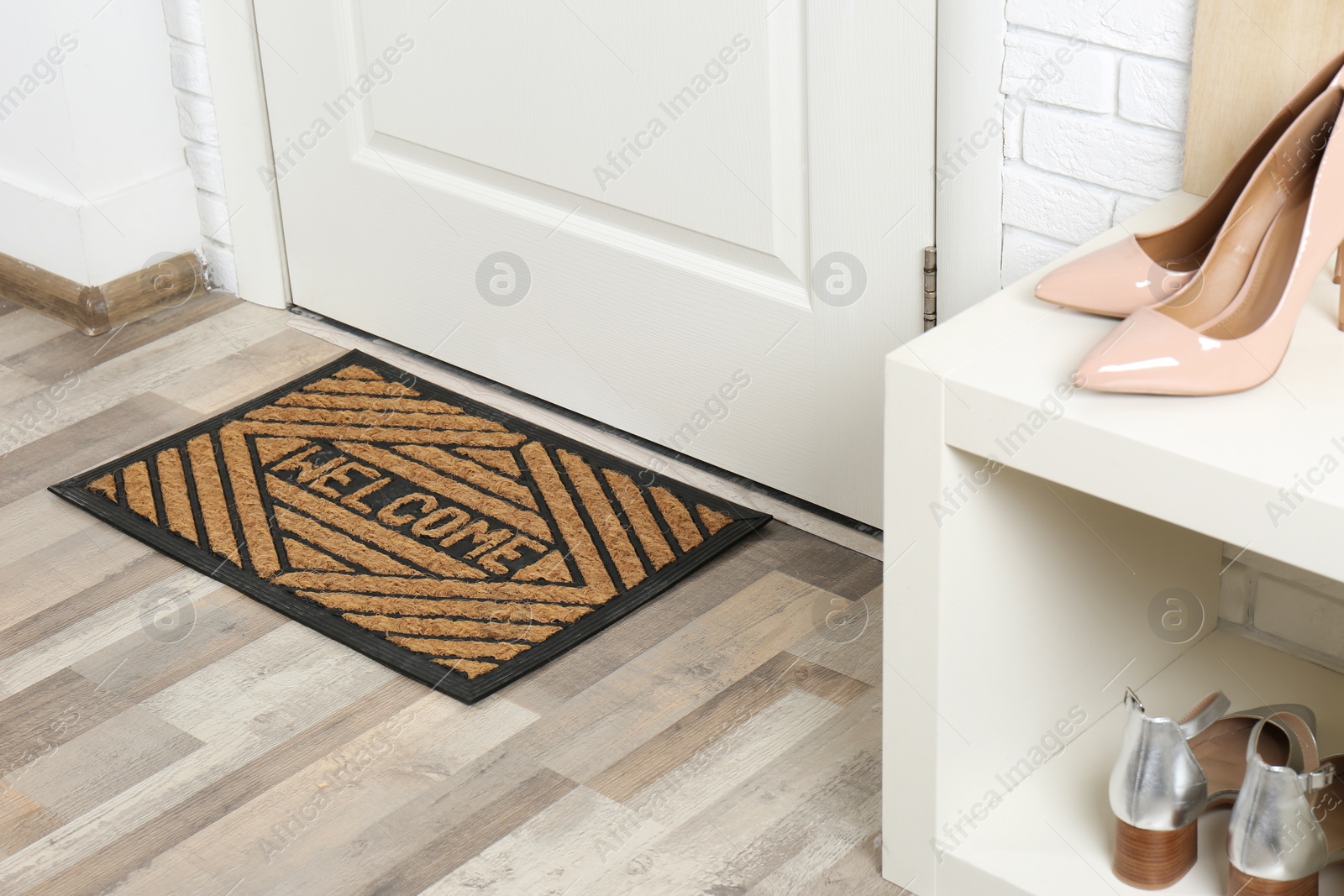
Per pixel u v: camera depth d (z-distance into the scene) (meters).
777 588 1.75
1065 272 1.21
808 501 1.88
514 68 1.88
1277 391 1.09
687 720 1.56
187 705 1.61
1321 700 1.45
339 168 2.18
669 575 1.77
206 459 2.01
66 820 1.46
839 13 1.55
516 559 1.80
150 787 1.50
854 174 1.62
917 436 1.16
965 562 1.21
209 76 2.27
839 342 1.73
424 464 1.99
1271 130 1.18
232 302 2.43
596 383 2.03
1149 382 1.08
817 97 1.61
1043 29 1.41
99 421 2.14
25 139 2.31
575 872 1.38
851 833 1.41
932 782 1.28
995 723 1.33
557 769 1.50
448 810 1.46
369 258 2.22
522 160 1.94
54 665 1.67
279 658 1.67
